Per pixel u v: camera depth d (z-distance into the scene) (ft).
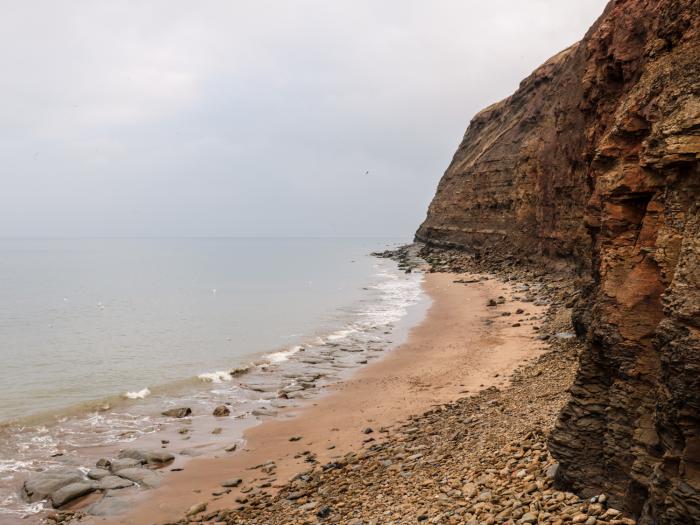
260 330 143.23
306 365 102.99
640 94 33.32
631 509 28.66
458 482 40.55
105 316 171.01
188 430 70.44
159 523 46.98
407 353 107.14
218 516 46.73
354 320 154.51
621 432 30.63
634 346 30.37
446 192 358.84
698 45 29.17
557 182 176.04
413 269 294.66
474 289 185.37
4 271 365.61
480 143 339.57
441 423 61.46
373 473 50.29
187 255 612.70
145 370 101.65
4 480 55.67
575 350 79.82
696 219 25.32
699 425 22.91
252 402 81.92
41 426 71.67
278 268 387.96
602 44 64.34
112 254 640.58
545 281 170.19
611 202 33.55
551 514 31.12
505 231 246.27
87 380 94.63
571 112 165.37
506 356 91.25
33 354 116.37
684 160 26.00
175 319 163.53
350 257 529.45
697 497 22.27
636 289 31.04
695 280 23.91
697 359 22.68
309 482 51.75
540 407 55.62
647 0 52.01
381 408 74.08
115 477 55.83
